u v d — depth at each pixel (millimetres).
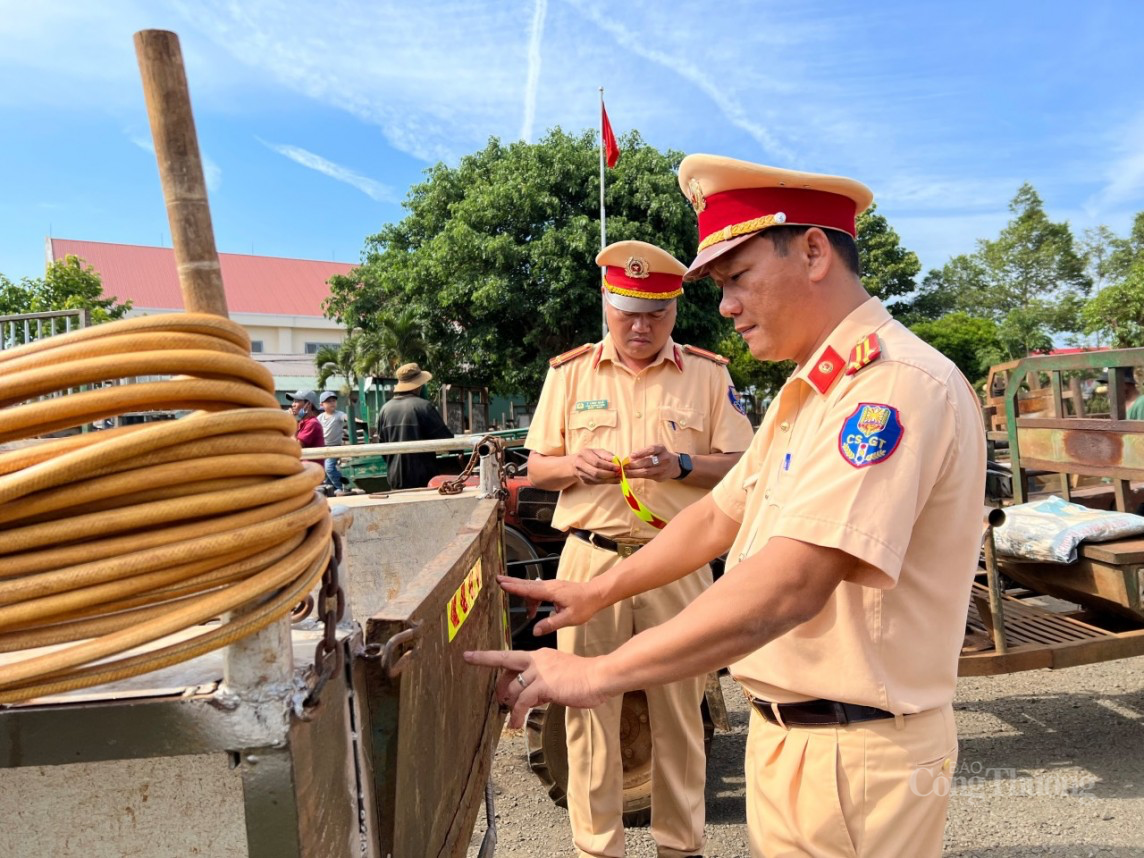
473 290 15445
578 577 2520
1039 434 4387
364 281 20125
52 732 704
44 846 767
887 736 1262
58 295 15758
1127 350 3779
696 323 15172
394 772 970
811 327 1376
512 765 3523
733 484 1623
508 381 16469
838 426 1197
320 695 765
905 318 34156
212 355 695
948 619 1285
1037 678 4375
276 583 696
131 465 663
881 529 1114
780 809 1362
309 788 755
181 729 706
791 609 1138
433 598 1157
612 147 14102
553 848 2795
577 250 14766
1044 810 2965
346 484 7297
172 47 700
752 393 23203
